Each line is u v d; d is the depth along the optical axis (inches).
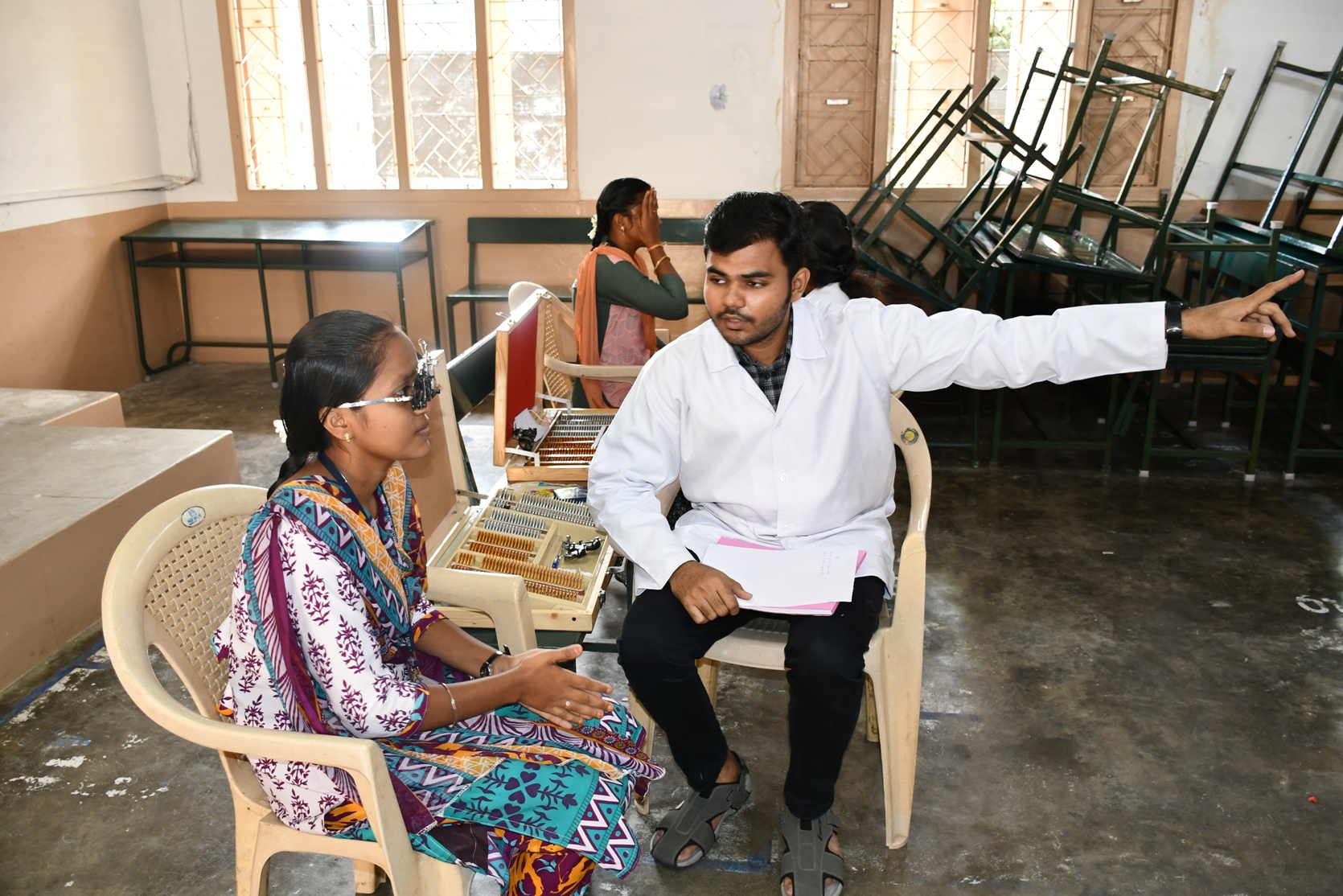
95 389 210.1
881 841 79.4
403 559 57.7
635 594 75.0
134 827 80.4
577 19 212.4
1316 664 106.3
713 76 213.2
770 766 89.7
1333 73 176.9
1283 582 125.7
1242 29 199.2
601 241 131.8
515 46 219.0
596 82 215.9
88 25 202.7
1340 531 141.9
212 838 79.2
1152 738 93.2
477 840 51.9
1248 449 172.4
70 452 129.2
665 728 71.9
